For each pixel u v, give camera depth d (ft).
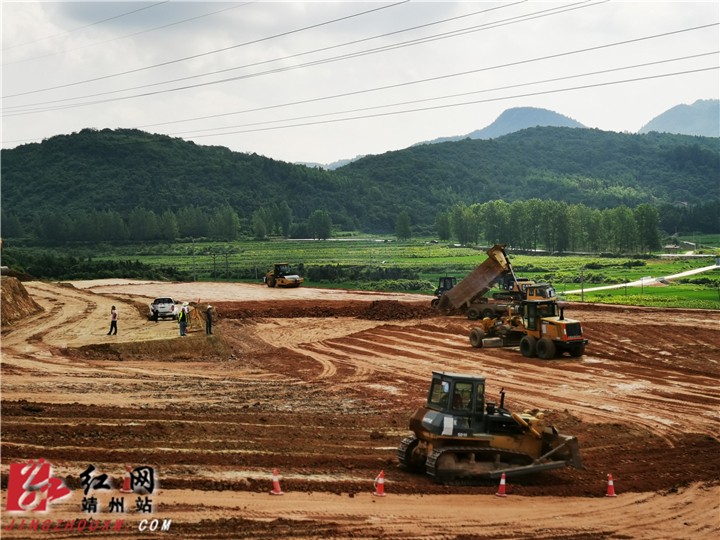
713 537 60.03
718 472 77.71
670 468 78.89
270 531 54.13
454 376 69.87
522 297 177.78
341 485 65.77
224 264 552.82
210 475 65.87
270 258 623.36
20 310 190.60
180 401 101.04
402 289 372.79
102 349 138.51
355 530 55.77
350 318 205.26
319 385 119.96
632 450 85.81
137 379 116.57
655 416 102.22
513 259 582.76
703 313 205.36
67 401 96.02
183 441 77.05
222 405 99.91
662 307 228.63
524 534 57.77
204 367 133.39
